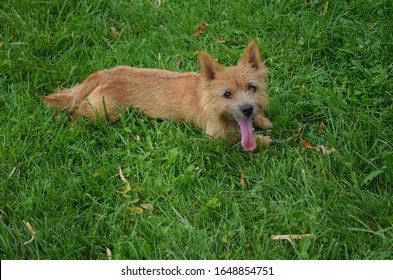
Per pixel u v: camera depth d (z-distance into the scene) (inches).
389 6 122.2
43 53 119.3
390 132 106.3
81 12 124.3
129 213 100.7
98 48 119.8
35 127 108.7
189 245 97.0
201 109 108.2
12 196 102.1
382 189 101.1
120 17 124.9
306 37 119.0
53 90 114.7
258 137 107.7
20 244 97.9
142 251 96.9
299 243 96.7
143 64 118.0
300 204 100.1
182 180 102.7
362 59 116.6
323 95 111.3
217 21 123.3
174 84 110.3
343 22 120.5
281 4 123.9
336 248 95.6
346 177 103.0
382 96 112.1
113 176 103.8
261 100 106.4
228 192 102.0
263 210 100.0
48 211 100.4
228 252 96.4
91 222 99.7
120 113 110.0
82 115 111.0
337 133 107.1
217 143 107.2
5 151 105.7
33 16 123.5
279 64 116.6
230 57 118.2
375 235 97.0
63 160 106.2
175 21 123.8
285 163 104.0
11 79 115.0
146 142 108.0
